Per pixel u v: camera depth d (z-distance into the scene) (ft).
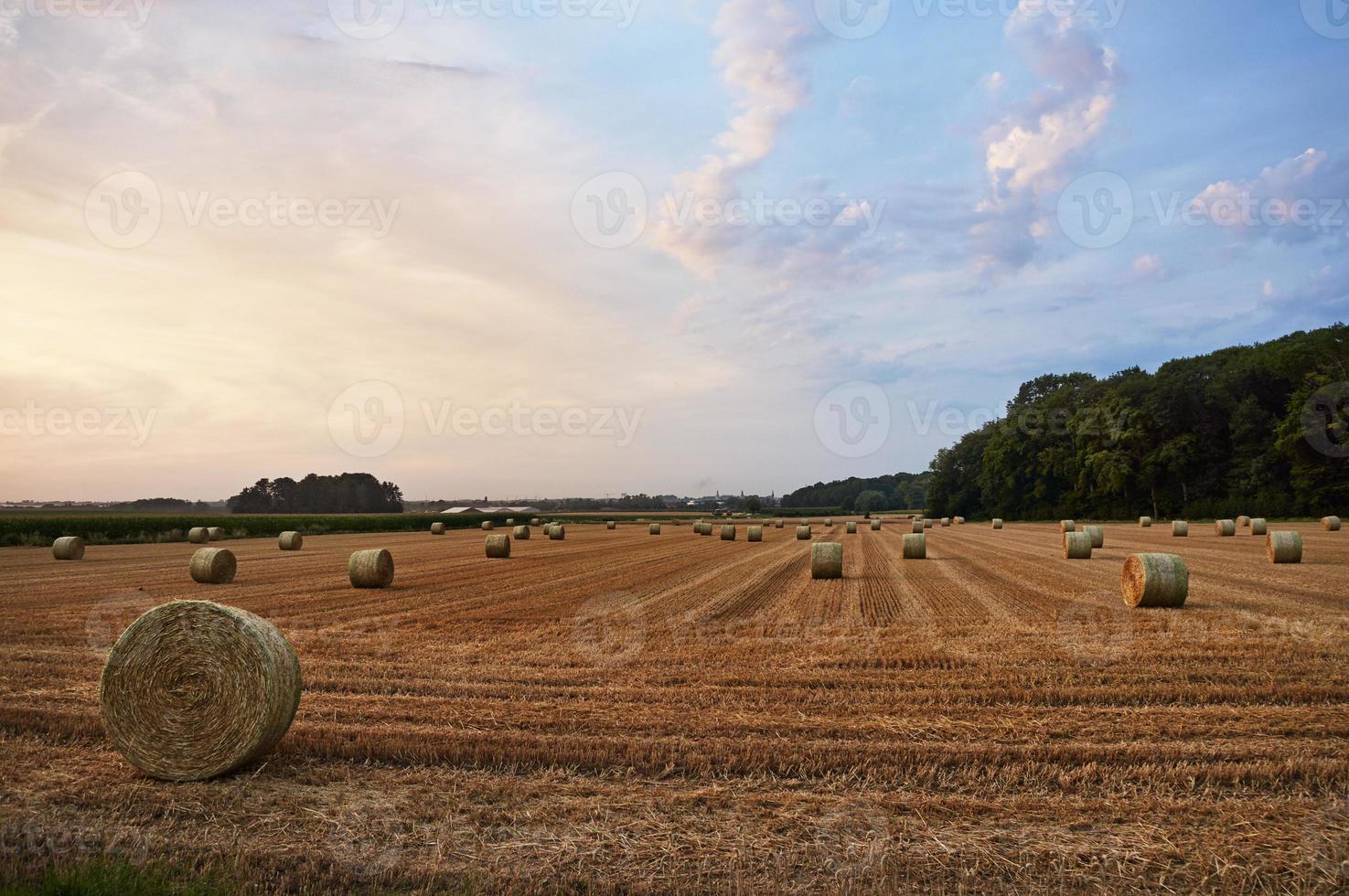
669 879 16.63
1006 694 29.94
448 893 16.26
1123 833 18.57
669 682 32.45
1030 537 149.89
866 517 296.51
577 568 85.30
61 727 26.58
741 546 124.88
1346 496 177.37
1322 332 196.44
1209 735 25.05
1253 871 16.71
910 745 24.26
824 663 35.58
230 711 22.58
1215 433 212.02
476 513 356.18
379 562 65.72
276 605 54.95
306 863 17.40
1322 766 21.99
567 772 22.70
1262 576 66.28
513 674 33.88
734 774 22.41
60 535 137.28
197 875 16.85
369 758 24.03
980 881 16.53
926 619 47.11
